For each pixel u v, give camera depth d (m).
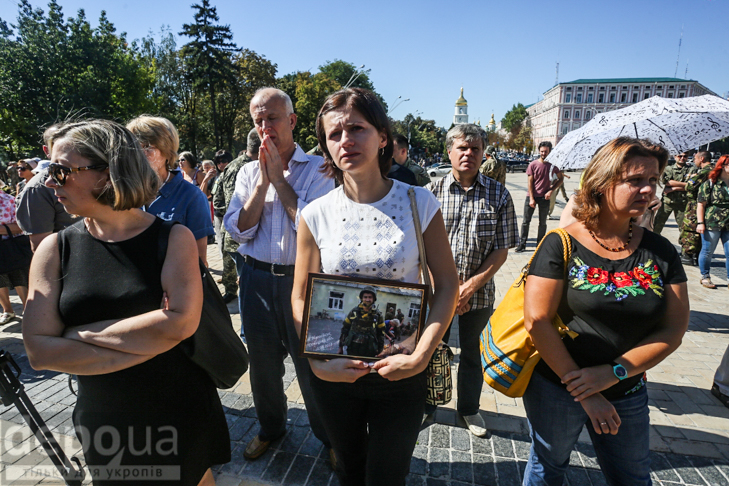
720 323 4.55
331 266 1.50
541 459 1.73
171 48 41.56
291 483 2.27
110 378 1.41
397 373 1.38
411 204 1.48
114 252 1.36
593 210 1.54
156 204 2.29
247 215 2.18
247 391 3.15
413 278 1.51
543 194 7.68
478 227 2.45
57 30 29.53
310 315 1.46
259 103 2.12
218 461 1.76
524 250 8.20
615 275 1.50
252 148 4.34
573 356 1.60
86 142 1.25
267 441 2.49
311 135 40.78
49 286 1.35
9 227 4.07
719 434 2.68
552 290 1.56
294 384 3.25
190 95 43.16
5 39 28.08
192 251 1.43
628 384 1.56
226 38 38.12
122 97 31.69
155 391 1.45
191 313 1.37
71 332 1.31
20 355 3.77
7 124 27.31
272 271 2.19
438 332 1.41
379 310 1.44
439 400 1.61
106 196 1.30
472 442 2.58
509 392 1.72
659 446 2.56
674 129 3.03
